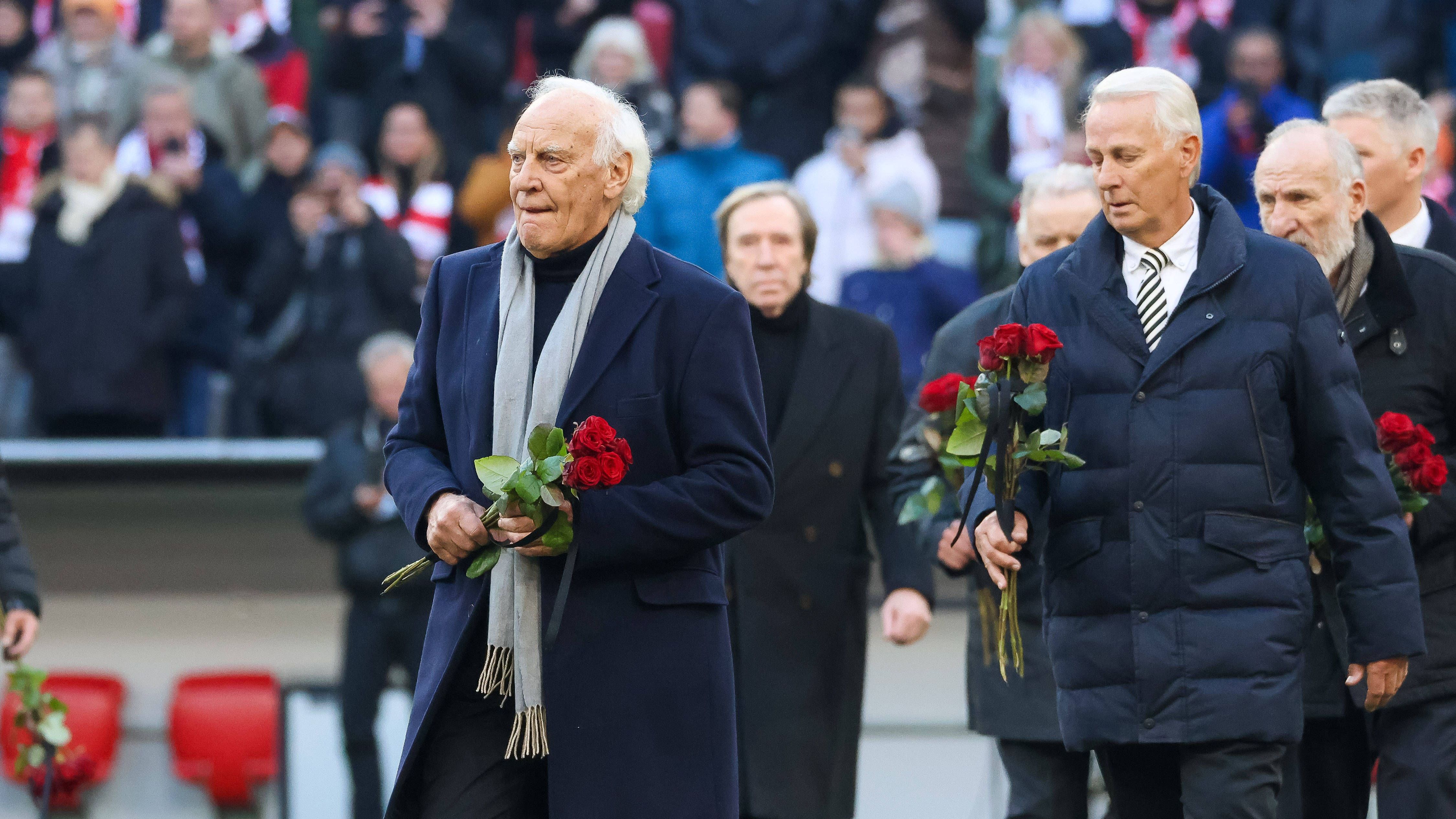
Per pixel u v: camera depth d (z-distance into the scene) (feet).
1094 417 39.58
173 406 88.79
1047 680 49.19
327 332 86.53
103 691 80.18
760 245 53.21
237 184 92.22
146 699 82.84
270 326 88.63
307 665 83.35
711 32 97.14
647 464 36.09
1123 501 39.14
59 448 83.10
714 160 86.53
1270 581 38.68
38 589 78.48
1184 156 39.45
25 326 85.92
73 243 86.12
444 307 38.11
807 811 52.01
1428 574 45.55
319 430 85.92
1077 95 93.91
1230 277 39.19
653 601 35.63
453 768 36.09
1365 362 45.88
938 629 81.20
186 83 96.37
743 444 36.19
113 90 98.27
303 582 83.76
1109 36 98.89
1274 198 45.32
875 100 90.22
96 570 83.56
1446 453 46.11
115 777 81.51
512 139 36.37
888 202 87.15
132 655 83.15
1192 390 39.06
